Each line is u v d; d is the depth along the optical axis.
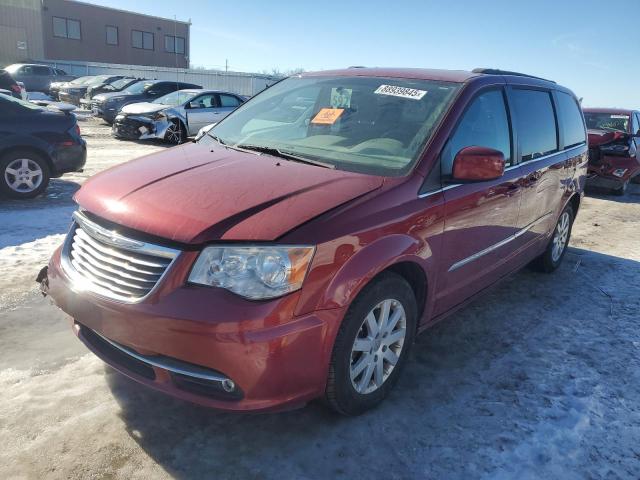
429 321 3.28
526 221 4.24
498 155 3.02
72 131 7.56
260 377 2.30
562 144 4.91
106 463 2.41
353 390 2.72
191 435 2.64
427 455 2.60
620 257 6.24
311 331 2.38
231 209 2.46
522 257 4.46
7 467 2.34
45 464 2.38
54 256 2.95
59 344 3.39
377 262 2.58
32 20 38.91
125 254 2.49
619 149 10.16
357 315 2.58
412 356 3.55
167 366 2.36
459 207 3.18
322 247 2.38
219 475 2.40
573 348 3.80
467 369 3.42
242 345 2.24
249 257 2.30
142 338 2.35
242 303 2.26
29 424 2.62
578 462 2.62
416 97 3.48
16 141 7.03
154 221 2.43
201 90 14.74
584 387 3.29
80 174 9.23
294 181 2.76
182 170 2.97
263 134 3.67
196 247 2.32
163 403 2.86
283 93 4.13
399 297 2.86
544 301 4.66
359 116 3.47
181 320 2.25
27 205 6.91
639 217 8.75
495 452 2.65
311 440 2.66
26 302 3.94
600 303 4.69
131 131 13.78
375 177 2.88
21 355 3.23
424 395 3.10
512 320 4.22
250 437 2.65
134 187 2.75
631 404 3.13
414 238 2.83
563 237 5.44
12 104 7.18
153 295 2.32
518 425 2.87
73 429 2.61
